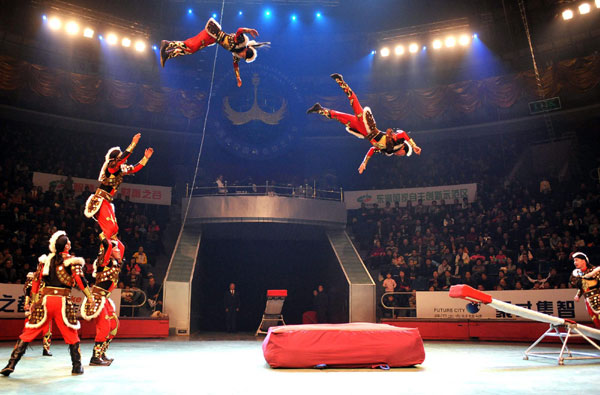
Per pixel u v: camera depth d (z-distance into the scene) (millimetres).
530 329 13523
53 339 12758
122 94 22328
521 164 23062
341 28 24906
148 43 23766
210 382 5988
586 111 22156
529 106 21656
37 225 17047
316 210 19828
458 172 23953
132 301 15344
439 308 14594
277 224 19531
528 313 8203
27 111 22016
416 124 25047
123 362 8047
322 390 5422
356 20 24844
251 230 20672
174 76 24047
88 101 21734
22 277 14562
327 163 26422
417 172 25016
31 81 20609
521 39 22484
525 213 18688
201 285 19766
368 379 6270
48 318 6383
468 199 22016
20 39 21234
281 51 25125
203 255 20609
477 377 6500
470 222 19453
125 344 12023
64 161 22609
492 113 23781
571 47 21609
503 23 22594
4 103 21625
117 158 7055
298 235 21781
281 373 6828
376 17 24688
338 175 26219
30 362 7773
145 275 16984
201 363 8031
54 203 18734
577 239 16562
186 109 22859
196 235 19453
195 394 5152
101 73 22875
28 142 22688
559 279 14852
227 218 19234
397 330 7586
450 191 22422
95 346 7535
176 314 15945
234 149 22016
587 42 21297
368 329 7520
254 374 6711
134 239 18375
